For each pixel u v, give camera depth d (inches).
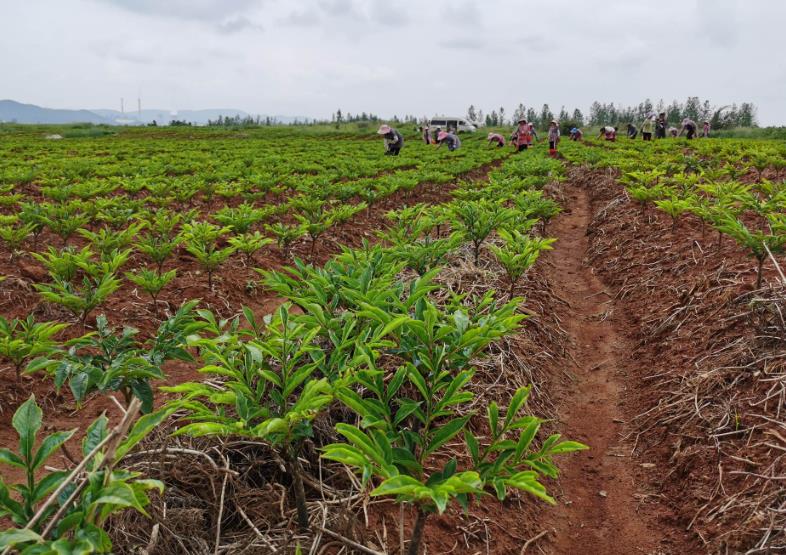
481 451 163.2
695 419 170.9
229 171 610.9
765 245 201.8
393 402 159.3
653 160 582.9
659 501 154.3
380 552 115.4
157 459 125.6
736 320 201.6
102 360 117.4
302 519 114.4
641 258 322.3
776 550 120.8
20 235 266.2
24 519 74.8
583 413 204.4
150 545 106.5
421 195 619.5
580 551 143.9
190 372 199.8
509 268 227.8
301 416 93.1
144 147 1155.9
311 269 154.9
